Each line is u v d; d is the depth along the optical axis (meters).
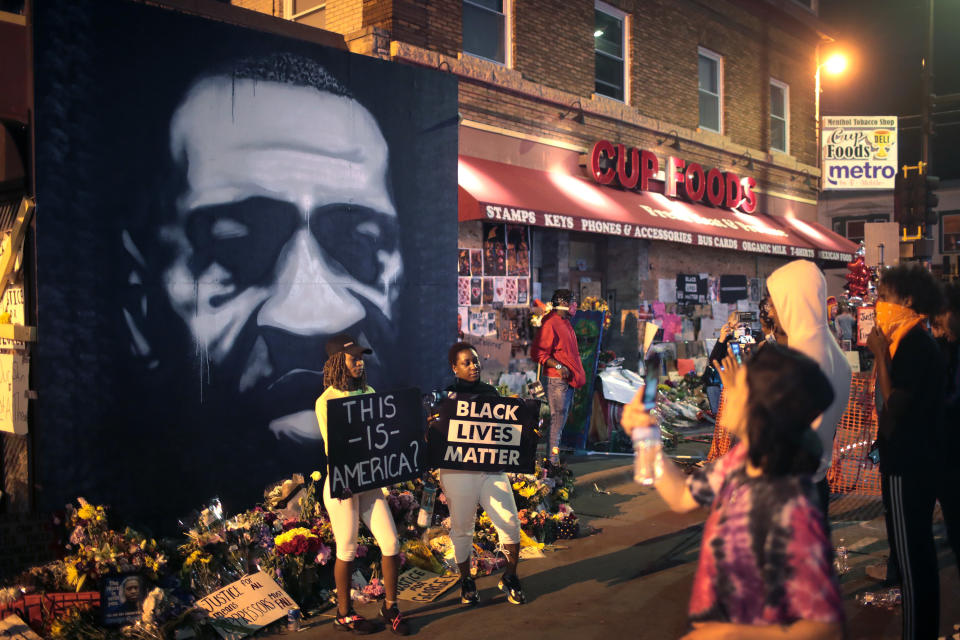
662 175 14.91
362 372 4.87
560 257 13.00
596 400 10.03
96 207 5.25
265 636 4.59
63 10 5.10
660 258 15.14
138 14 5.46
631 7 14.33
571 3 13.05
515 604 5.02
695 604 2.10
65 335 5.10
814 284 3.84
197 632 4.46
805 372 2.04
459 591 5.29
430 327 7.43
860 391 7.52
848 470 7.59
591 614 4.82
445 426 4.93
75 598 4.39
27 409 5.12
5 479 5.65
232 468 5.94
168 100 5.62
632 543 6.34
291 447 6.32
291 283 6.34
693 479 2.28
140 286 5.45
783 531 1.96
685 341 15.66
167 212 5.60
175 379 5.62
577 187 12.66
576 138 13.18
